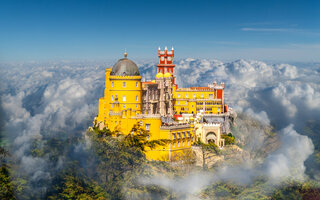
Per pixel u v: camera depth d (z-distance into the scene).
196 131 183.75
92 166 137.12
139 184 142.25
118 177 141.00
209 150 173.62
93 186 131.12
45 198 117.69
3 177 113.94
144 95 187.38
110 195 132.88
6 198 111.44
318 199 147.12
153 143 161.75
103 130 163.00
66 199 120.44
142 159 154.25
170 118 190.62
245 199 148.75
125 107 177.88
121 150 149.38
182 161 162.25
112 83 178.00
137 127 163.50
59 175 125.56
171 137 162.38
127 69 178.75
